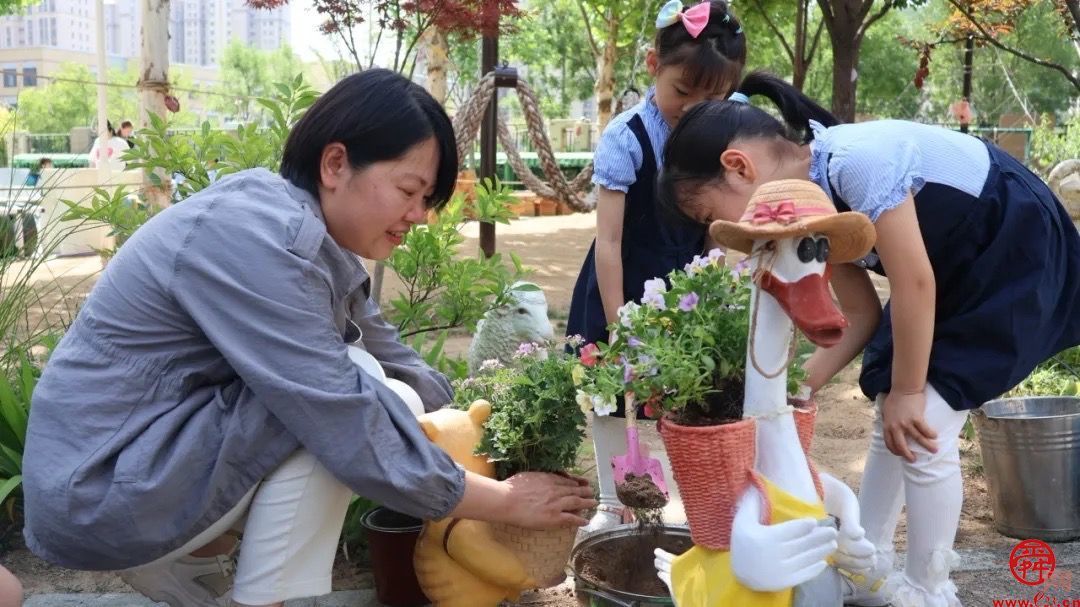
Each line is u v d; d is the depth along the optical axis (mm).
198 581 2535
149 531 2180
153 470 2160
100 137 12914
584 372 2412
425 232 3861
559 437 2543
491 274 3859
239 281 2162
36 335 4570
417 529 2768
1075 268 2744
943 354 2617
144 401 2211
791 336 2119
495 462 2627
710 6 3174
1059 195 7492
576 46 30547
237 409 2205
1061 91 35688
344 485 2316
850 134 2504
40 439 2205
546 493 2445
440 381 2963
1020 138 23219
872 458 2895
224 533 2523
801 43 12203
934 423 2564
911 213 2432
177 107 6680
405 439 2260
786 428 2127
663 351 2168
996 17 14508
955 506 2604
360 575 3092
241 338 2164
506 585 2557
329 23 9469
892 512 2895
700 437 2094
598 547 2715
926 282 2434
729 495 2111
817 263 2023
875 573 2693
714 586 2135
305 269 2184
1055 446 3248
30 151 20672
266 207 2238
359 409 2164
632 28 17328
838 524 2189
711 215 2430
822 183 2473
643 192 3307
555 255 11859
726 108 2447
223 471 2195
